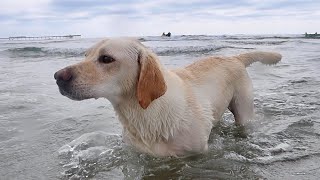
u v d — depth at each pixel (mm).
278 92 1302
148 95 613
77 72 598
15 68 2207
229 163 678
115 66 618
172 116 668
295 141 792
